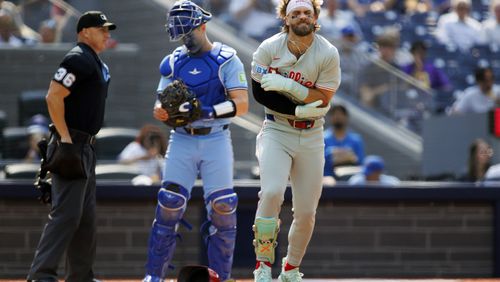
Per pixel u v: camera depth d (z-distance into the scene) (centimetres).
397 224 4038
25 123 4919
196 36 2662
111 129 4975
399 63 5906
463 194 4047
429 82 6000
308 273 4000
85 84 2655
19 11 5425
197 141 2686
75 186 2653
